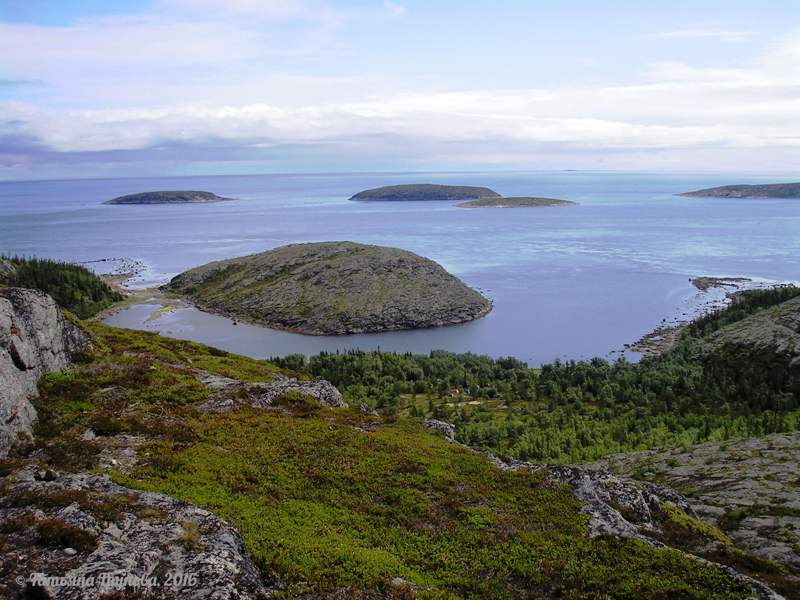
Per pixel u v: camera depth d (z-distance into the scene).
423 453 43.44
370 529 31.83
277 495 34.44
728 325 170.62
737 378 128.25
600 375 129.75
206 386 56.41
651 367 136.75
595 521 33.38
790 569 41.03
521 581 27.84
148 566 21.34
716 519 53.94
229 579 21.50
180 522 24.95
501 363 153.25
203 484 34.00
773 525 50.50
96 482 28.77
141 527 24.11
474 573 28.23
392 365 141.50
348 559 27.28
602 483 39.88
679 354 154.38
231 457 39.09
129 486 31.03
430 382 131.50
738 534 49.91
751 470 65.94
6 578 19.25
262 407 52.34
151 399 49.31
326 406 56.44
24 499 24.77
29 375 45.25
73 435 38.53
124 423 41.91
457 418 104.06
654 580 27.34
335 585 25.08
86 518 23.52
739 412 105.75
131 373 54.91
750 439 79.31
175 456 37.25
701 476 67.31
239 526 28.92
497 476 39.75
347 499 35.09
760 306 187.38
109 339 76.25
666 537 36.06
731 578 27.62
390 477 38.41
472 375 136.00
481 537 31.31
